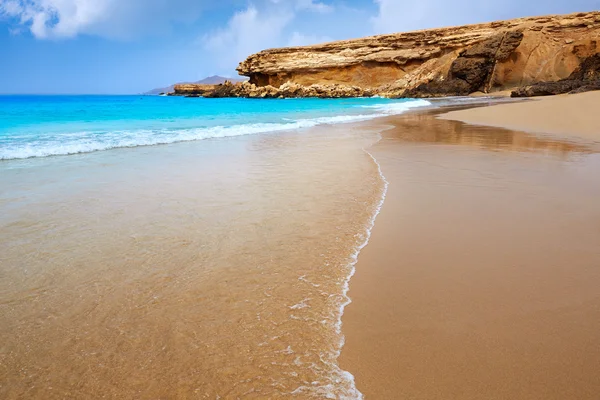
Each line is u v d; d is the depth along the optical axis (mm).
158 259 3152
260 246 3385
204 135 11805
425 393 1714
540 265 2914
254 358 1972
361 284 2699
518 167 6496
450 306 2398
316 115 22094
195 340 2121
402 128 13578
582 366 1863
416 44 64312
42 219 4152
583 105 17297
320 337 2129
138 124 16062
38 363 1966
